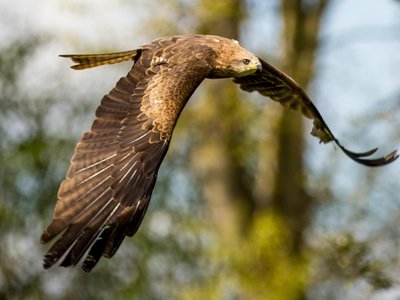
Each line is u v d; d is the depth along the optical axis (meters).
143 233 20.12
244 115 24.00
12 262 19.53
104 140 8.63
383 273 16.22
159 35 22.86
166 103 8.90
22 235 19.58
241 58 10.40
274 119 24.61
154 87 9.05
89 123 20.08
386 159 11.76
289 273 21.67
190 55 9.66
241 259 21.62
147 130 8.71
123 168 8.48
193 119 24.39
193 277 20.64
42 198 19.52
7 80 19.83
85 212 8.17
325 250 16.92
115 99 8.93
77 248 8.01
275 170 25.27
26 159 19.42
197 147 24.88
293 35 24.84
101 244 8.10
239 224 25.44
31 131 19.77
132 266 19.98
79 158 8.48
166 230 20.48
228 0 22.81
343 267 16.28
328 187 23.48
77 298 19.61
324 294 20.66
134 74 9.25
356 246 16.31
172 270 20.38
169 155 23.62
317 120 11.95
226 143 24.59
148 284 20.03
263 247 21.86
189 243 20.56
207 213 25.11
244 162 25.08
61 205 8.15
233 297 22.17
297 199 25.09
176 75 9.23
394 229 20.61
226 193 25.48
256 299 21.77
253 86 11.95
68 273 19.53
